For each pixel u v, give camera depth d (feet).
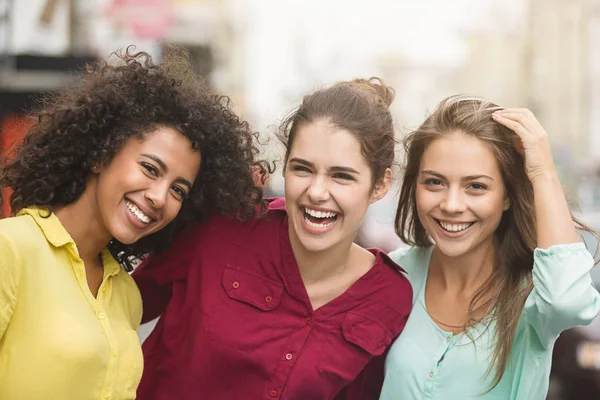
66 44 25.23
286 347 8.24
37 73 19.08
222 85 72.90
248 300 8.29
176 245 8.80
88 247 7.64
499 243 8.94
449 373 8.18
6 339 6.64
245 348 8.11
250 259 8.52
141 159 7.36
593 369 17.94
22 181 7.43
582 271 7.55
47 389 6.53
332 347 8.36
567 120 89.97
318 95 8.23
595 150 83.15
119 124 7.45
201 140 7.79
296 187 8.06
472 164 8.20
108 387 7.03
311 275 8.59
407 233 9.48
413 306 9.00
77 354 6.64
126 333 7.57
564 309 7.43
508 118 8.21
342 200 7.98
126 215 7.43
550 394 18.31
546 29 100.73
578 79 87.15
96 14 30.50
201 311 8.25
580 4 87.61
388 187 8.59
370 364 8.83
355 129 7.93
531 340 7.96
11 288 6.62
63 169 7.36
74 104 7.48
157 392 8.43
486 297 8.59
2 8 21.94
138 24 31.01
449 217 8.36
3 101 18.95
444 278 8.98
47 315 6.68
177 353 8.39
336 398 8.89
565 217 7.82
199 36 47.67
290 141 8.27
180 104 7.61
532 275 7.89
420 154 8.75
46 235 7.03
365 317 8.54
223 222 8.78
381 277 8.77
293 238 8.50
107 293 7.68
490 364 8.03
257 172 9.09
